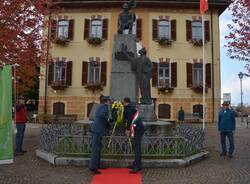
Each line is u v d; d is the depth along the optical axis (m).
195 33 35.91
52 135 11.59
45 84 35.31
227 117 13.09
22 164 11.05
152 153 10.95
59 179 9.14
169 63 35.16
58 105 35.28
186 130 13.05
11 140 7.53
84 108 35.03
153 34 35.38
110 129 11.18
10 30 17.53
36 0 19.02
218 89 35.09
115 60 14.06
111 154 10.78
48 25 20.66
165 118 34.56
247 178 9.48
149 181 9.01
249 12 20.77
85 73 35.28
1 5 17.05
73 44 35.62
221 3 35.56
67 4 35.59
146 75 13.98
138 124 9.95
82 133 12.58
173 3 35.19
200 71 35.44
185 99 34.81
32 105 40.44
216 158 12.73
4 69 7.49
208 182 8.98
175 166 10.70
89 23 35.78
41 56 20.00
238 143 17.69
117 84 13.93
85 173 9.81
